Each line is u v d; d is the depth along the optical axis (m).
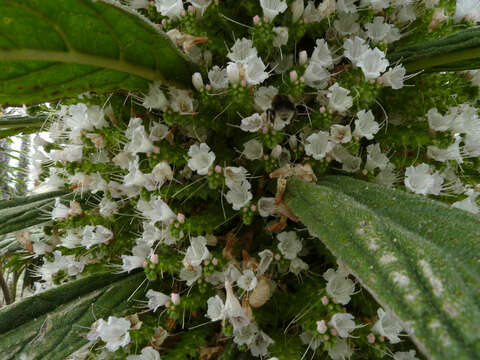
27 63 0.10
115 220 0.16
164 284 0.16
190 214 0.15
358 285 0.13
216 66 0.13
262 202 0.13
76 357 0.15
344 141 0.13
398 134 0.14
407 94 0.14
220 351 0.14
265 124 0.12
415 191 0.13
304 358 0.13
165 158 0.13
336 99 0.13
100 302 0.16
